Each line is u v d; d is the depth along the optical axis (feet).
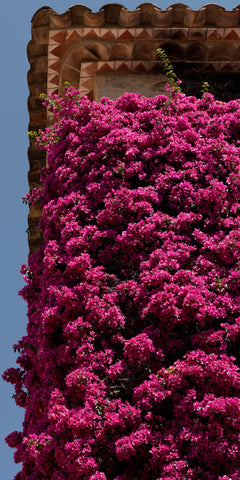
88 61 29.19
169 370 18.99
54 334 21.29
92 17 28.09
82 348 19.97
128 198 22.31
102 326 20.26
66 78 30.22
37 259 25.12
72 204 23.30
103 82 29.17
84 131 25.04
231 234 21.24
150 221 21.86
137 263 21.39
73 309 20.85
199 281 20.38
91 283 21.17
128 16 28.12
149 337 19.89
